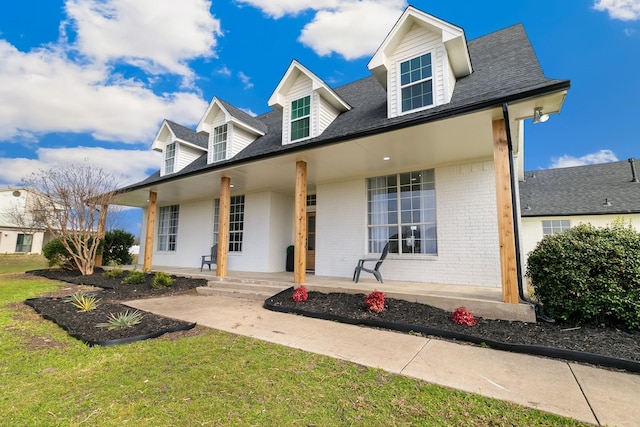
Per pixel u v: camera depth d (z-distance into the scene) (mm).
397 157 6969
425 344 3893
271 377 2934
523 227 13836
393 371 3064
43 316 5027
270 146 8617
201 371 3057
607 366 3180
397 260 7715
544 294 4430
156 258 13867
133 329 4336
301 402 2492
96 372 3035
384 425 2189
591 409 2365
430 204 7559
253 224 10680
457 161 7227
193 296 7199
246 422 2223
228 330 4441
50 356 3434
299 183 7086
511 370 3100
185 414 2318
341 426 2184
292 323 4855
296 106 8148
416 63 6434
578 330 4004
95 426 2168
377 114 7004
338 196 8953
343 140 5914
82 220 10430
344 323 4879
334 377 2936
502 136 4781
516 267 4797
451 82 6215
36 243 25859
